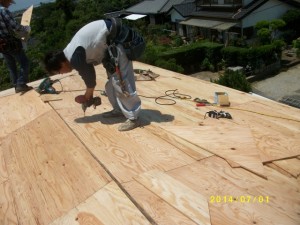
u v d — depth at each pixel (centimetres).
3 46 446
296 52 1633
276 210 208
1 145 350
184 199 224
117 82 304
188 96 407
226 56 1588
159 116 354
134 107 323
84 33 278
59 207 238
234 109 359
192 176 248
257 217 204
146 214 215
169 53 1606
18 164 305
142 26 2536
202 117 344
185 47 1686
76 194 248
